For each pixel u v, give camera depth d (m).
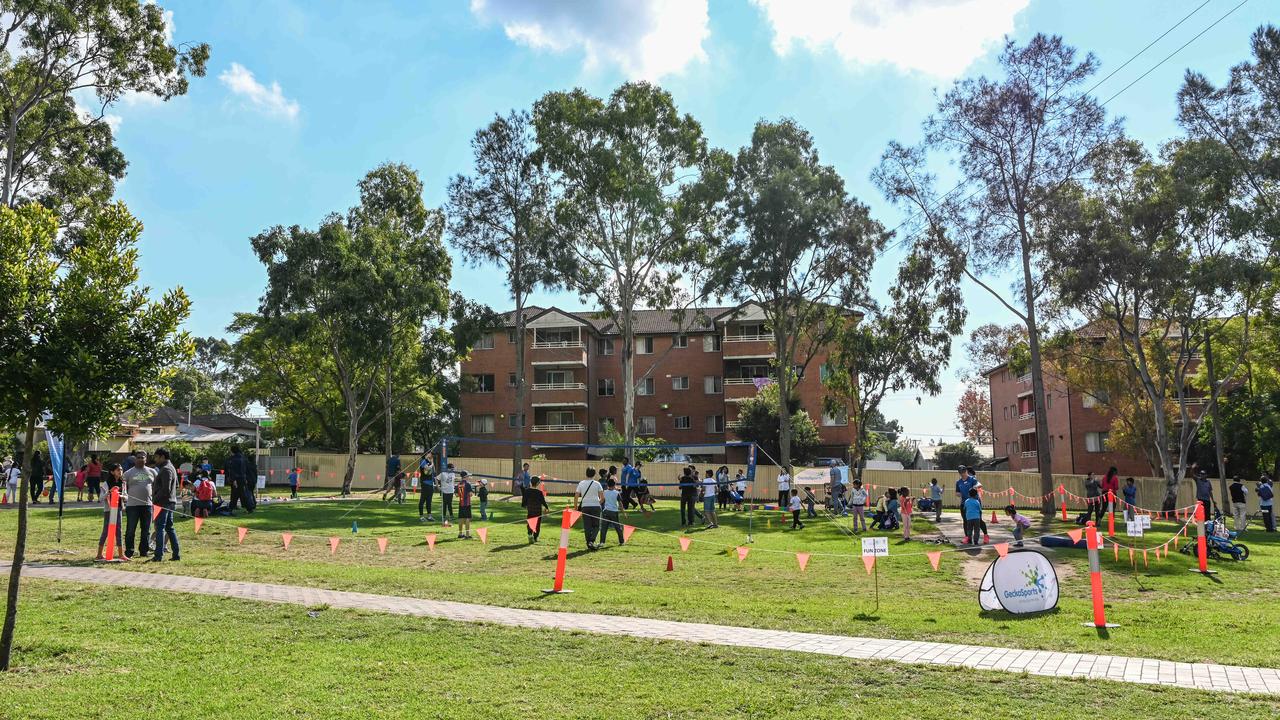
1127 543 21.70
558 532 22.48
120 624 9.57
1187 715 6.71
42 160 33.09
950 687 7.54
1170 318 35.72
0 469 27.84
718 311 61.69
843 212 39.34
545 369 60.25
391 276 38.66
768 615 11.32
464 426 59.28
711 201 38.75
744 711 6.87
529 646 8.99
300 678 7.59
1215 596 14.45
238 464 25.50
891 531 24.42
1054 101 31.89
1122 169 33.28
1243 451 43.28
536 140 39.53
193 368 91.38
